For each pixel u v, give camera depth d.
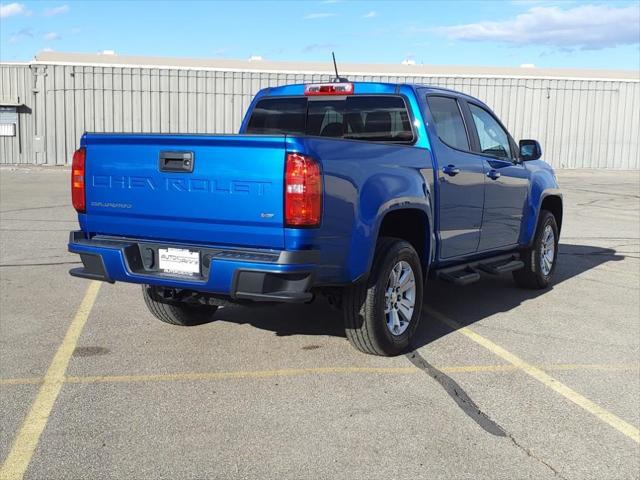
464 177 6.09
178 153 4.64
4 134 29.45
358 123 6.10
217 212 4.52
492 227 6.71
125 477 3.45
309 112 6.43
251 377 4.86
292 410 4.29
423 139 5.71
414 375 4.95
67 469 3.53
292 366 5.10
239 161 4.41
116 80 29.56
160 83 29.75
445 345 5.70
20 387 4.62
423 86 6.03
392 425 4.10
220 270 4.42
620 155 33.72
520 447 3.85
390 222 5.52
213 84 30.03
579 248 10.98
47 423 4.06
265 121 6.70
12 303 6.84
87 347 5.50
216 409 4.29
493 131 7.08
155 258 4.90
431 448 3.81
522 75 33.72
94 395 4.49
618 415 4.32
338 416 4.21
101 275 5.01
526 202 7.37
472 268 6.48
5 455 3.67
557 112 33.06
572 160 33.44
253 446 3.80
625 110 33.47
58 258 9.22
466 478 3.49
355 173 4.66
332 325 6.20
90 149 5.10
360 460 3.66
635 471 3.60
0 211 14.35
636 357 5.48
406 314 5.44
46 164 29.70
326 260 4.46
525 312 6.84
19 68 29.22
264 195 4.34
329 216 4.41
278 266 4.28
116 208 4.99
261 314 6.56
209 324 6.20
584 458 3.74
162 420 4.12
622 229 13.30
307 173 4.26
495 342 5.81
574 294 7.69
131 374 4.89
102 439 3.86
